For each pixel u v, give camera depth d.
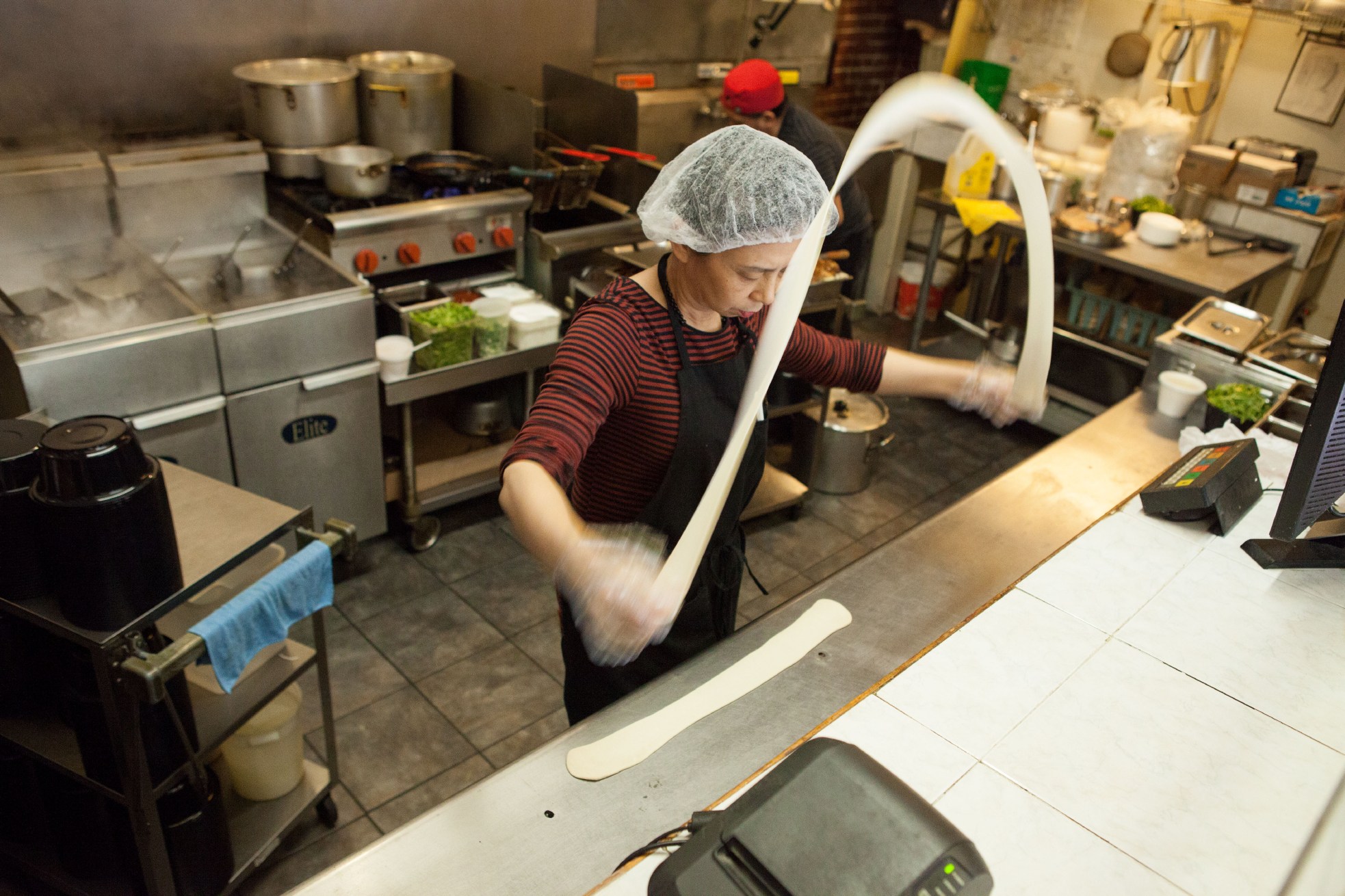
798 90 4.80
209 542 1.70
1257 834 1.05
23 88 2.76
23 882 2.00
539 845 1.11
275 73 3.08
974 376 1.56
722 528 1.55
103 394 2.29
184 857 1.75
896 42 5.30
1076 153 4.30
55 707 1.78
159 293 2.53
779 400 3.35
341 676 2.60
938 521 1.77
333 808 2.17
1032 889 0.96
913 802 0.87
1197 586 1.46
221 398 2.49
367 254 2.89
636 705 1.29
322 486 2.83
